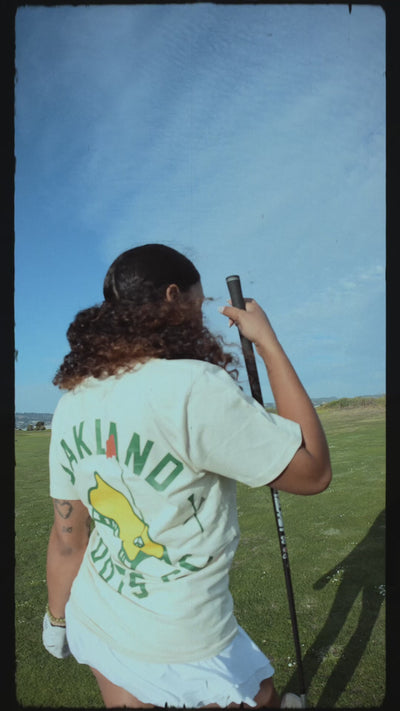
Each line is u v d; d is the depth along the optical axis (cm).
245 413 98
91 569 118
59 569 131
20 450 1224
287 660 246
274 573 351
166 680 98
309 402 108
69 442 114
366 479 609
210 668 100
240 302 120
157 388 99
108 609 108
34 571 397
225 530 106
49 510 597
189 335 109
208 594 102
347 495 543
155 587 102
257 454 98
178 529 102
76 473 113
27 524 535
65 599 133
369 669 231
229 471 100
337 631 268
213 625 102
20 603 337
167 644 99
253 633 273
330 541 407
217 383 98
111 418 104
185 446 98
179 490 100
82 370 110
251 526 465
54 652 137
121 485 104
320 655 248
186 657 99
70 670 251
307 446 103
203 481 103
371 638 258
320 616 286
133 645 101
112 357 106
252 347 125
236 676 101
